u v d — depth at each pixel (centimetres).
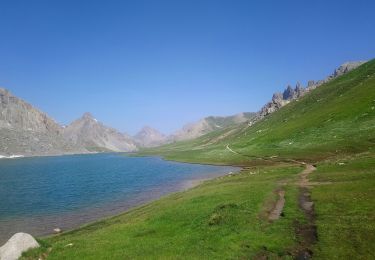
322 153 8912
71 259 2817
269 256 2505
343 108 12475
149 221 3844
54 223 5344
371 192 3709
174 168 14012
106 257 2795
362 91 13550
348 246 2475
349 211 3197
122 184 9825
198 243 2880
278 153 11031
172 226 3503
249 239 2822
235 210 3600
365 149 7969
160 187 8688
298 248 2578
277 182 5409
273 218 3353
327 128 11281
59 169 18575
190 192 6159
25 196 8269
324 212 3297
